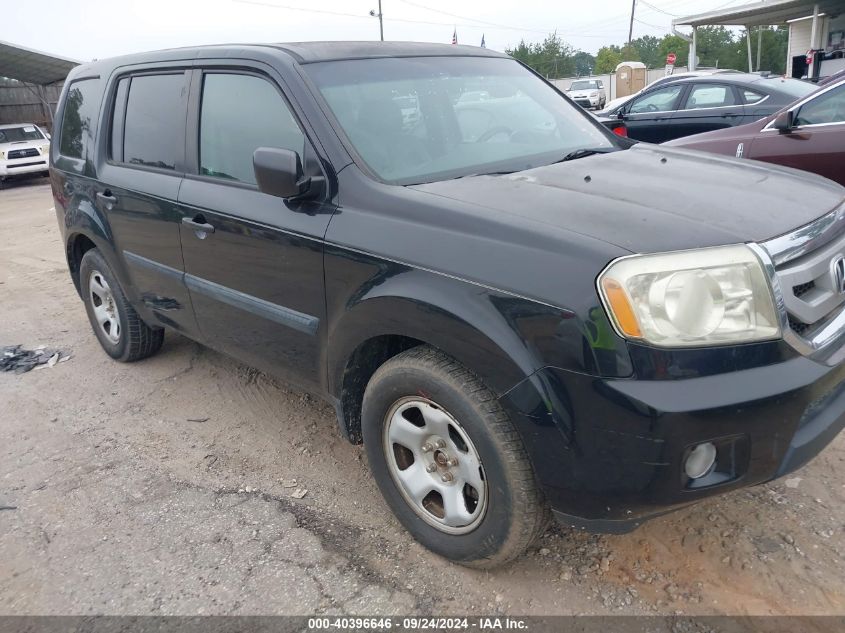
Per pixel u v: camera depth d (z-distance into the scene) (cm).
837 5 2130
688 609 238
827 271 235
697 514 282
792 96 823
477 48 393
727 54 6475
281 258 291
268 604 251
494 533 240
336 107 293
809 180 288
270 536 288
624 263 200
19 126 1914
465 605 246
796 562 254
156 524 300
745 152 609
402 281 241
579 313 202
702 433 197
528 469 227
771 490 294
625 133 676
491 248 223
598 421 203
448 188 264
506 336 214
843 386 241
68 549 286
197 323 368
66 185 459
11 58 2127
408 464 274
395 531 287
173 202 350
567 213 230
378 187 265
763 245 214
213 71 341
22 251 898
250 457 351
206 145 342
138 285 409
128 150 402
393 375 253
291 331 300
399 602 248
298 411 395
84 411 411
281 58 308
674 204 240
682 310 199
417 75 335
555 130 354
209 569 270
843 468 306
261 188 275
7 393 443
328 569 266
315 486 323
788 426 208
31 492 329
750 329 204
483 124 335
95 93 440
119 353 468
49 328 568
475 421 229
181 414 400
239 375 446
